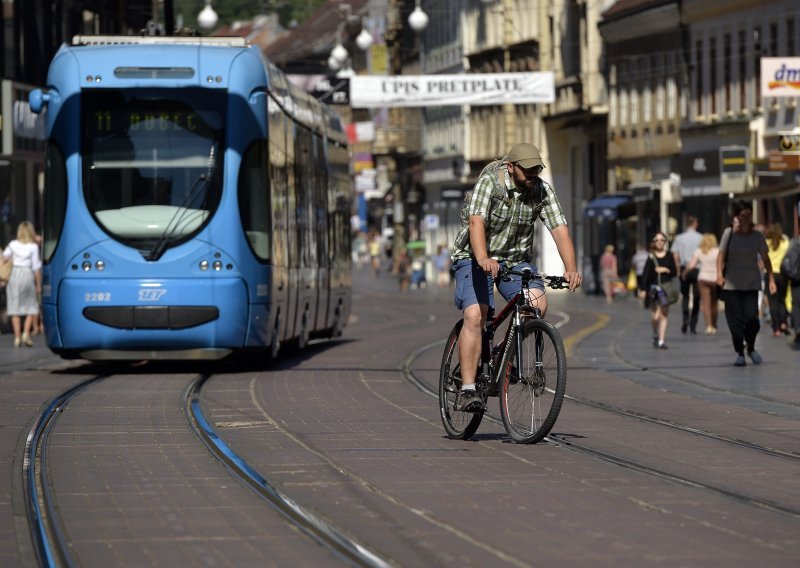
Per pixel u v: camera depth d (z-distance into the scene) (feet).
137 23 566.77
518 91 460.14
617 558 70.90
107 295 189.06
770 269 197.26
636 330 300.20
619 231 578.25
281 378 183.32
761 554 71.87
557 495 89.35
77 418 135.03
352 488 92.07
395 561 70.08
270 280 196.13
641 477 96.84
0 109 301.43
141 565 69.77
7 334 301.84
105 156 190.80
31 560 71.41
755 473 99.19
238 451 110.22
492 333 114.83
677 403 149.79
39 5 416.87
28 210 403.13
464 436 116.06
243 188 192.24
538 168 109.40
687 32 520.42
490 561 70.18
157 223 189.98
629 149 570.46
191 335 189.26
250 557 71.41
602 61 597.93
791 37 451.94
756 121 452.76
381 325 359.25
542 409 110.52
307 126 235.81
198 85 192.03
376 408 144.15
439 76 459.73
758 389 164.25
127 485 93.86
